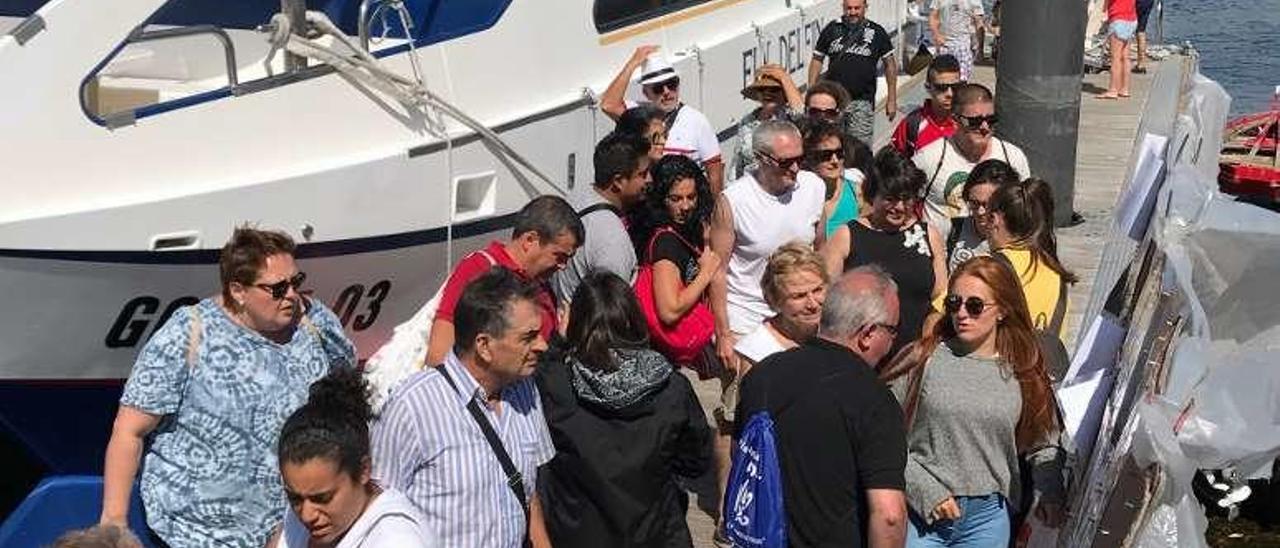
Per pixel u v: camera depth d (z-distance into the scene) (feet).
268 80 22.13
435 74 24.76
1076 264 34.37
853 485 14.39
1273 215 18.30
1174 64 64.69
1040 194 19.61
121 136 20.76
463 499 13.99
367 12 23.80
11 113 19.83
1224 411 16.89
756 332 17.85
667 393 15.51
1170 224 18.02
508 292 13.87
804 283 17.28
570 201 27.81
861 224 20.20
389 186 23.52
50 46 20.02
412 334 18.58
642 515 15.52
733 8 36.04
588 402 15.31
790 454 14.43
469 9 26.30
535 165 26.66
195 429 15.35
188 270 21.16
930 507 15.75
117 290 20.59
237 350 15.40
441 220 24.50
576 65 28.07
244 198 21.67
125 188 20.83
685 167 20.10
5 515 22.80
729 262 21.58
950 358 15.88
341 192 22.81
